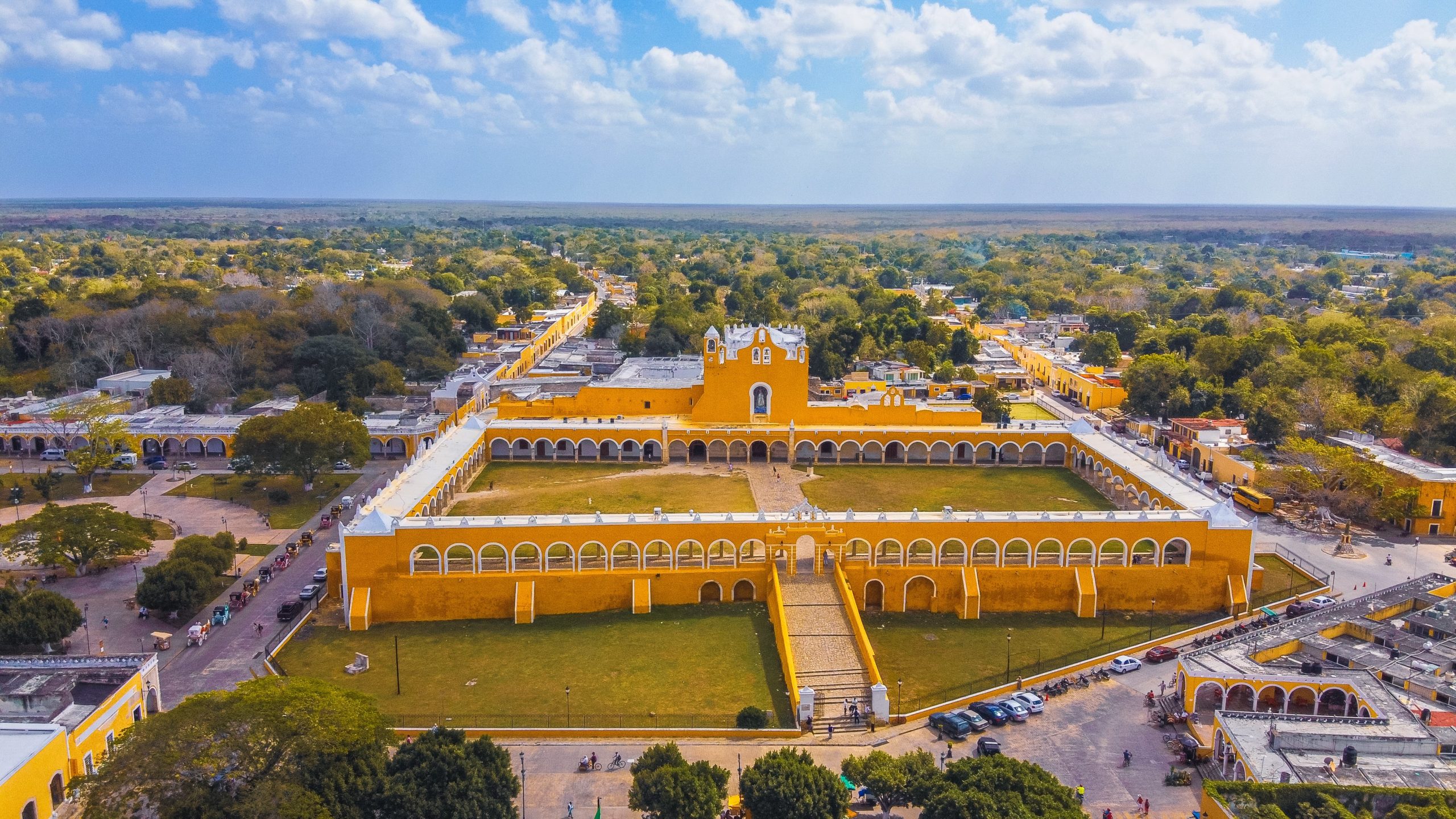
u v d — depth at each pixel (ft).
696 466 478.59
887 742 256.32
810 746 254.06
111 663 254.06
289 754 205.05
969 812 197.36
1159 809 227.40
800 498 422.41
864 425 499.92
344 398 613.93
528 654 302.25
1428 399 502.79
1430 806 196.34
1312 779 214.90
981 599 337.93
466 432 473.26
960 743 255.70
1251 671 270.26
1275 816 193.77
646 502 414.00
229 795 199.41
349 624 321.11
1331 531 419.33
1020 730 261.85
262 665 295.48
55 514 355.15
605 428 484.74
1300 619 309.01
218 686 281.13
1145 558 349.20
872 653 288.30
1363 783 213.46
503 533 329.52
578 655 301.63
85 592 346.33
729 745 254.06
